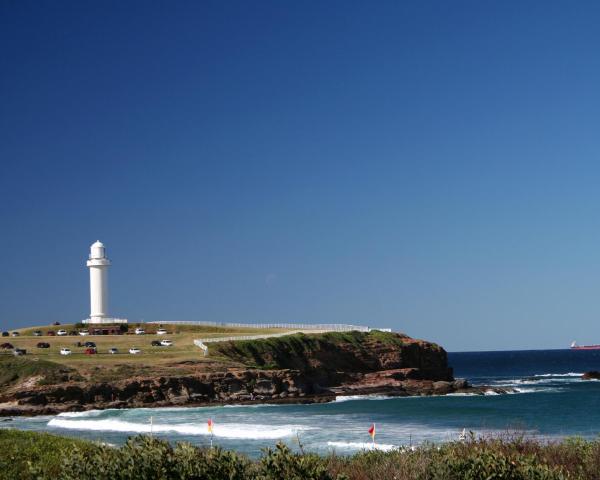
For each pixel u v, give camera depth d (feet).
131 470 44.14
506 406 226.58
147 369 254.88
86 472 44.60
